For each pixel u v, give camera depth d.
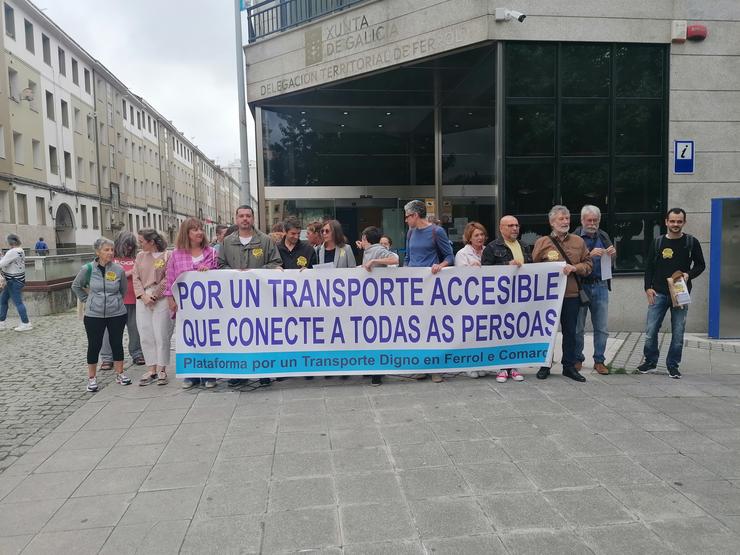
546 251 5.95
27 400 5.67
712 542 2.85
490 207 10.93
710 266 8.30
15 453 4.26
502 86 8.64
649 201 9.05
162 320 6.02
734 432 4.36
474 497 3.36
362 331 5.82
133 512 3.30
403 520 3.12
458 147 12.51
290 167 13.09
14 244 10.45
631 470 3.69
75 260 14.88
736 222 8.13
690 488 3.43
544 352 5.96
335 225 6.33
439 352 5.85
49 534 3.09
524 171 8.84
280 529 3.06
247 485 3.60
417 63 9.43
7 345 8.88
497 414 4.81
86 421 4.93
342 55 10.25
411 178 13.70
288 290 5.77
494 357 5.91
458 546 2.86
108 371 6.97
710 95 8.97
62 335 9.76
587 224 6.01
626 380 5.90
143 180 54.41
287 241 6.38
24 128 30.30
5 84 28.23
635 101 8.93
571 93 8.81
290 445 4.23
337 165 13.45
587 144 8.91
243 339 5.79
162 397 5.62
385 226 13.75
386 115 13.46
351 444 4.21
